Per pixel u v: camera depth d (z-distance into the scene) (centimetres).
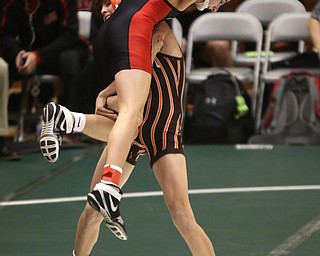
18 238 1120
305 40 1852
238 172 1515
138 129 832
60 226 1178
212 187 1405
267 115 1742
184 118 1781
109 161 751
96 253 1054
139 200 1323
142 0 823
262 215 1231
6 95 1623
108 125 825
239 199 1326
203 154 1658
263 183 1434
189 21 1970
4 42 1730
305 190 1384
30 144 1719
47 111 782
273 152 1677
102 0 946
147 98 827
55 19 1753
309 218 1214
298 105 1723
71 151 1708
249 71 1841
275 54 1947
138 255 1046
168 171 820
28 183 1442
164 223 1191
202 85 1739
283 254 1041
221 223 1191
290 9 1959
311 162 1590
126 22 810
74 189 1398
